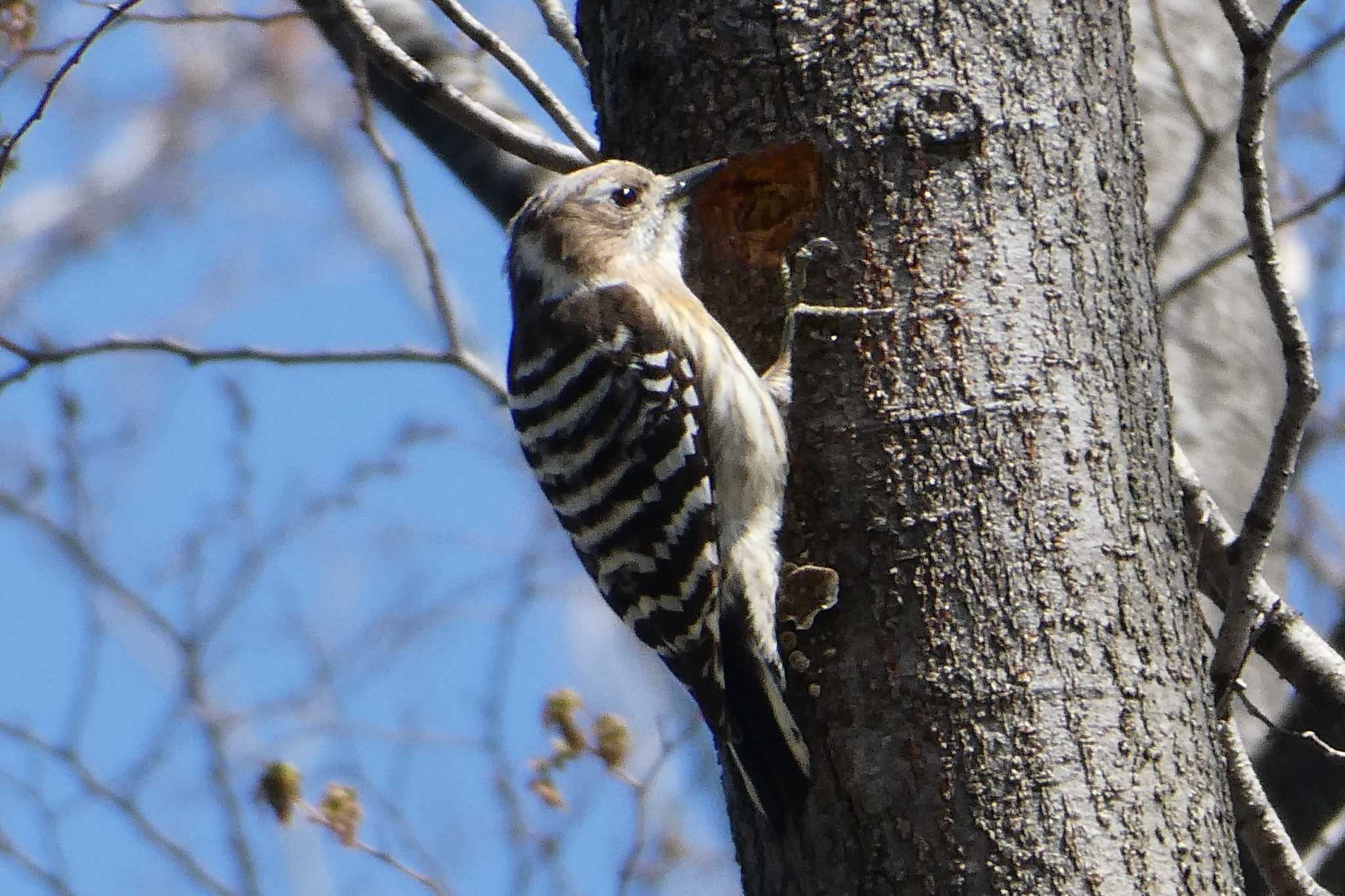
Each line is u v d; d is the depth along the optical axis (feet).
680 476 33.22
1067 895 26.66
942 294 29.66
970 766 27.53
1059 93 30.48
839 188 30.48
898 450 29.25
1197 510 33.47
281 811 41.81
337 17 39.96
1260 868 31.17
